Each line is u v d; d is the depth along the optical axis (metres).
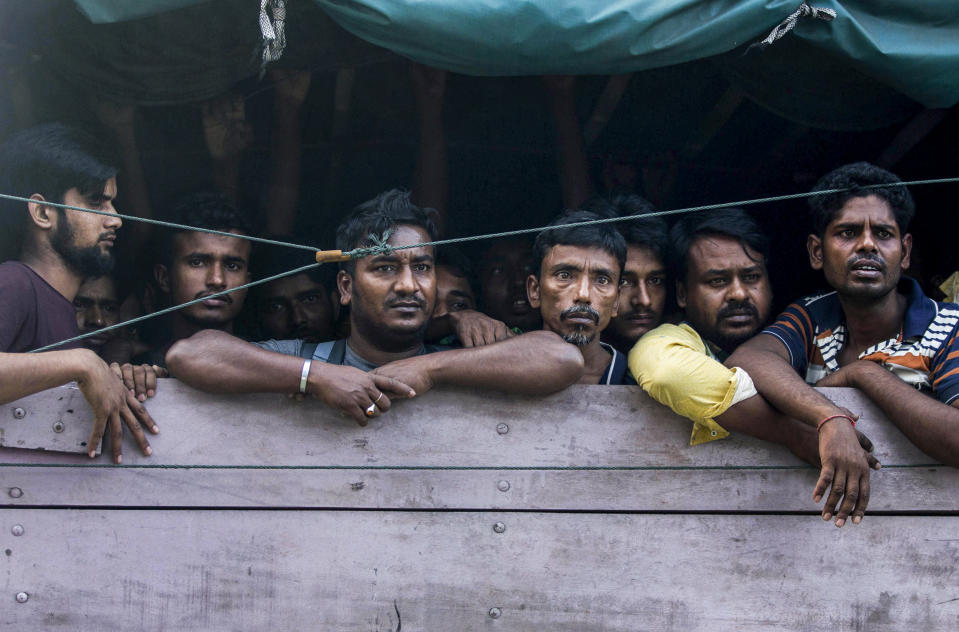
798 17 2.52
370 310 2.65
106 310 3.35
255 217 3.81
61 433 2.41
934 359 2.62
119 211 3.53
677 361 2.43
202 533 2.42
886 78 2.64
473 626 2.41
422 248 2.67
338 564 2.42
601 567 2.44
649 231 3.11
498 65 2.50
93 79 2.81
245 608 2.40
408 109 3.92
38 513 2.41
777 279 4.29
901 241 2.75
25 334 2.59
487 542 2.44
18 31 2.71
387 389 2.40
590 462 2.47
